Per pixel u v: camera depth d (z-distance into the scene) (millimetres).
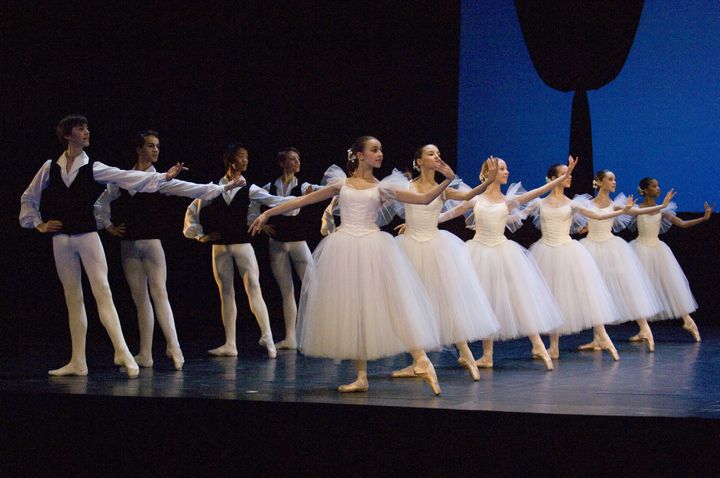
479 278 11711
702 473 7387
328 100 18094
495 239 11914
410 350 9031
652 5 17656
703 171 17609
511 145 18297
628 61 17828
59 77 14531
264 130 17984
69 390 8992
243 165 12680
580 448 7613
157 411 8508
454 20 18062
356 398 8625
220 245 12648
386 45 18047
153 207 11234
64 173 10188
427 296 9297
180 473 8484
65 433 8672
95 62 14758
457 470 7871
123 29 14867
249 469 8320
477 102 18297
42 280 14664
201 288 15875
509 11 18078
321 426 8156
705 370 11391
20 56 14289
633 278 14320
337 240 9180
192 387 9359
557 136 18141
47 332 14727
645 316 14078
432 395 8945
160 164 15250
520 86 18172
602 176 14797
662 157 17812
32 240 14555
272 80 17938
